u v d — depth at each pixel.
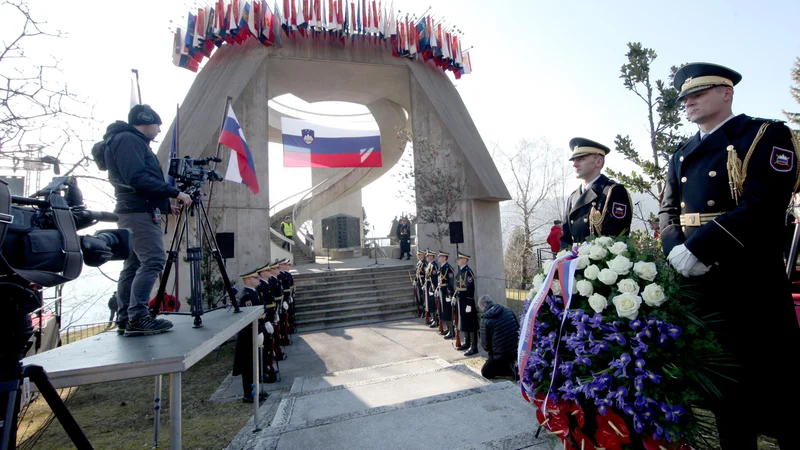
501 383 4.38
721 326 2.12
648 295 1.96
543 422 2.27
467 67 17.03
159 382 4.75
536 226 31.23
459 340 9.23
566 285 2.18
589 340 2.02
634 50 5.39
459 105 16.47
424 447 3.03
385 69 15.83
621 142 5.37
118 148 2.90
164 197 3.09
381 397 5.16
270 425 4.39
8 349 1.48
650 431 1.91
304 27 13.98
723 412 2.11
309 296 14.23
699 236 2.02
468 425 3.35
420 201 14.66
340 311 13.30
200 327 3.17
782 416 2.00
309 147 16.86
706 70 2.27
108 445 4.77
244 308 4.29
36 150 5.29
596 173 3.62
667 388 1.91
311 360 8.95
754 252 2.04
